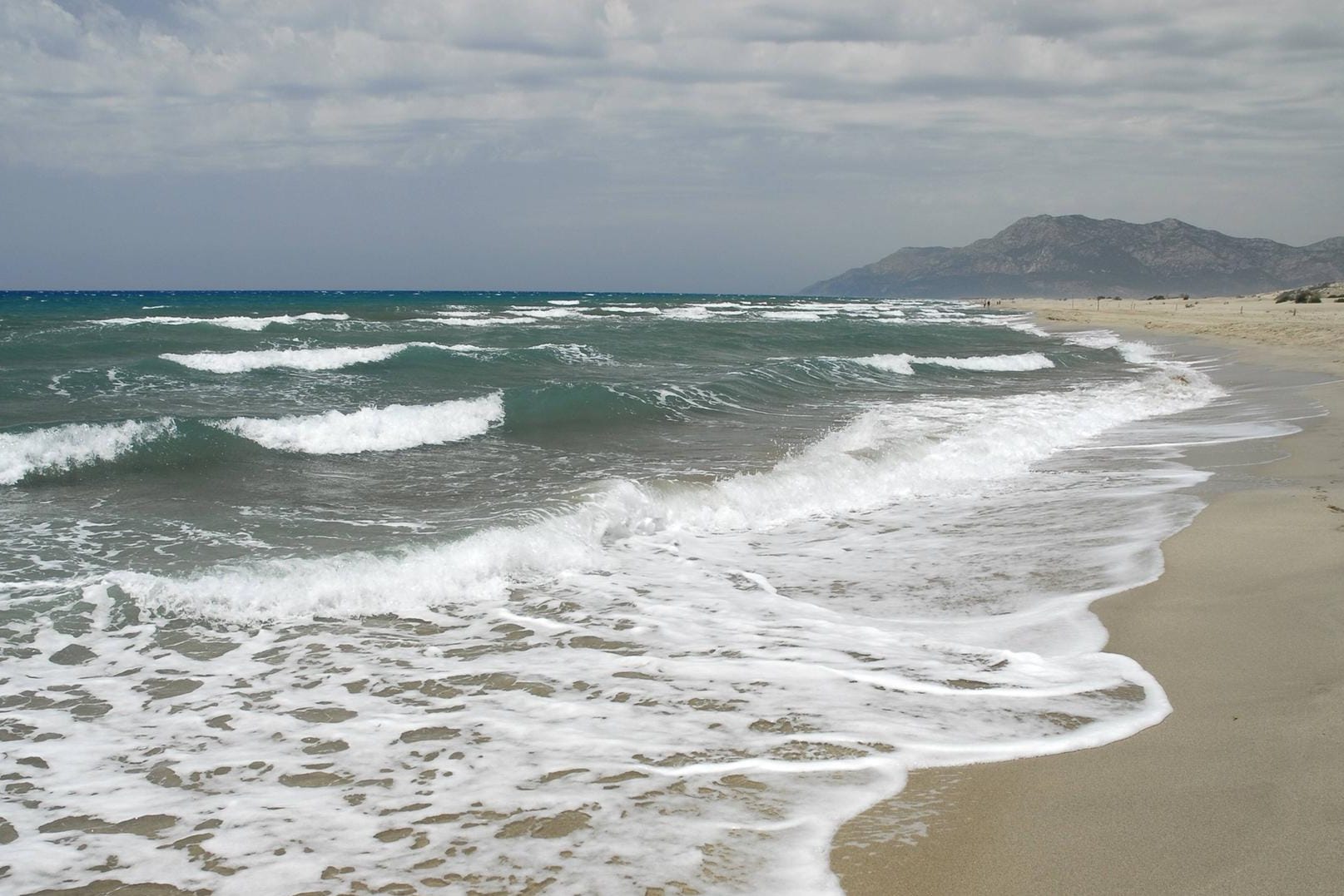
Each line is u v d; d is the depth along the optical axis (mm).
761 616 6047
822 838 3281
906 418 14625
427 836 3408
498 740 4242
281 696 4859
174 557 7223
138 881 3178
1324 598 5625
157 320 33000
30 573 6805
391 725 4457
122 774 4016
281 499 9336
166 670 5234
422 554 6992
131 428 11039
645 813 3506
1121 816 3357
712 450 12188
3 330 26500
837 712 4414
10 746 4293
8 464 10031
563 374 20172
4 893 3096
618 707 4582
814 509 9391
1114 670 4820
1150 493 9305
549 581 6945
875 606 6207
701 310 63156
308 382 17906
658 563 7434
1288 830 3205
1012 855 3133
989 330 43531
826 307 95562
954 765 3816
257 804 3715
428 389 17344
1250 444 12062
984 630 5598
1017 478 10688
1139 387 20344
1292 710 4172
